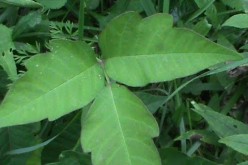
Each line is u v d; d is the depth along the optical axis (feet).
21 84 1.44
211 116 1.99
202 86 2.28
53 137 1.91
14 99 1.43
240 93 2.29
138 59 1.50
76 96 1.47
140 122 1.48
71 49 1.49
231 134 1.97
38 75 1.45
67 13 2.31
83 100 1.47
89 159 1.81
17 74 1.95
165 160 1.89
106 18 2.34
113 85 1.50
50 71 1.46
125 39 1.49
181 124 2.16
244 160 2.01
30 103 1.44
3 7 2.21
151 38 1.48
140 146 1.47
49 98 1.45
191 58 1.47
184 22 2.38
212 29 2.39
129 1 2.35
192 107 2.25
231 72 2.29
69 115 2.04
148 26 1.47
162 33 1.47
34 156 1.93
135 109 1.49
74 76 1.48
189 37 1.46
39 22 2.12
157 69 1.49
